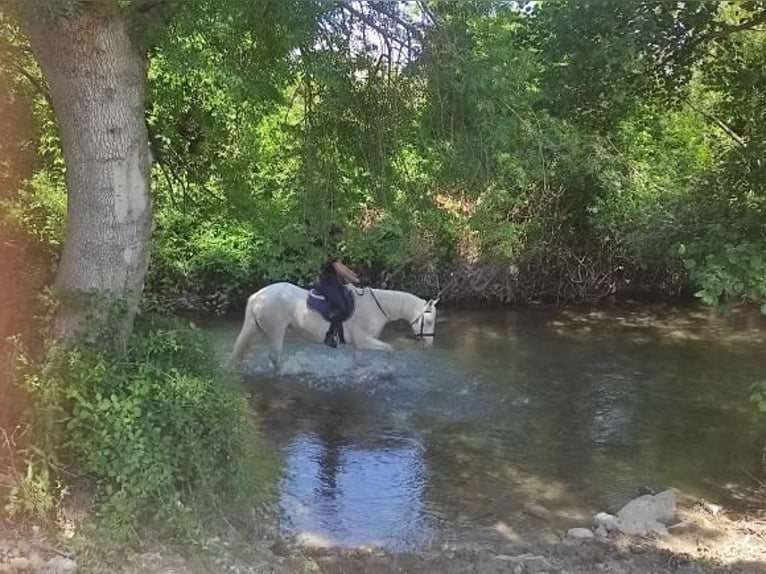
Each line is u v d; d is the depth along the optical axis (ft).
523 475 27.68
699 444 30.99
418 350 44.29
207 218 39.52
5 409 18.13
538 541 22.63
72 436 17.80
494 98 22.40
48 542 16.39
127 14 19.01
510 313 55.93
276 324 37.93
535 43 29.37
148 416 18.06
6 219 26.30
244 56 24.39
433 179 25.04
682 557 21.06
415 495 25.77
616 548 21.74
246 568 17.71
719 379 39.99
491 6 22.61
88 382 18.06
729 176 29.01
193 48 23.45
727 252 23.67
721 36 28.32
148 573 16.11
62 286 19.88
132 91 19.56
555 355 44.21
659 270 60.34
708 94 36.55
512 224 53.98
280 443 29.84
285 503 24.56
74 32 18.38
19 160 29.68
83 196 19.48
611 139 54.24
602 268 60.18
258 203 32.73
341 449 29.50
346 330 38.73
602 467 28.55
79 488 17.81
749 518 24.67
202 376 20.72
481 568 19.81
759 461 29.35
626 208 52.26
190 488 18.66
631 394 37.24
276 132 30.19
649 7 26.48
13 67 26.12
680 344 47.37
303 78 24.30
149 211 20.57
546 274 59.41
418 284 57.52
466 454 29.43
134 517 17.21
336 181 26.35
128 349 19.90
